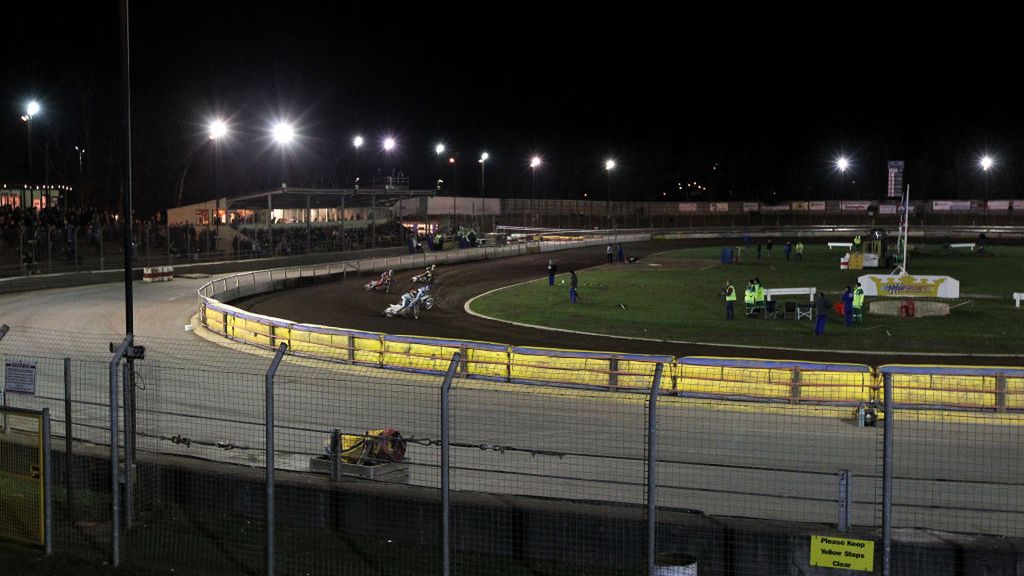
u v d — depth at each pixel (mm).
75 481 14125
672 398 23562
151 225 59625
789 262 70750
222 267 56969
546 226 109188
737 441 18875
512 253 75750
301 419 19859
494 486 15328
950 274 60312
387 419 20203
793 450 18234
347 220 78312
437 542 12352
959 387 22469
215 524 12961
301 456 16641
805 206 117750
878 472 16609
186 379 23844
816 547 10359
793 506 14656
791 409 22266
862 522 14000
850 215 116000
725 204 119562
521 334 36719
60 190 73625
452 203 100875
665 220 115438
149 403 20328
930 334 36188
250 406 20953
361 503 12680
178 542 12312
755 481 16016
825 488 15664
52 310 39781
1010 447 18594
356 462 14352
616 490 15258
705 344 34094
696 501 14852
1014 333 36375
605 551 11727
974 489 15594
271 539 10734
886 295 48000
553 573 11523
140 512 13344
